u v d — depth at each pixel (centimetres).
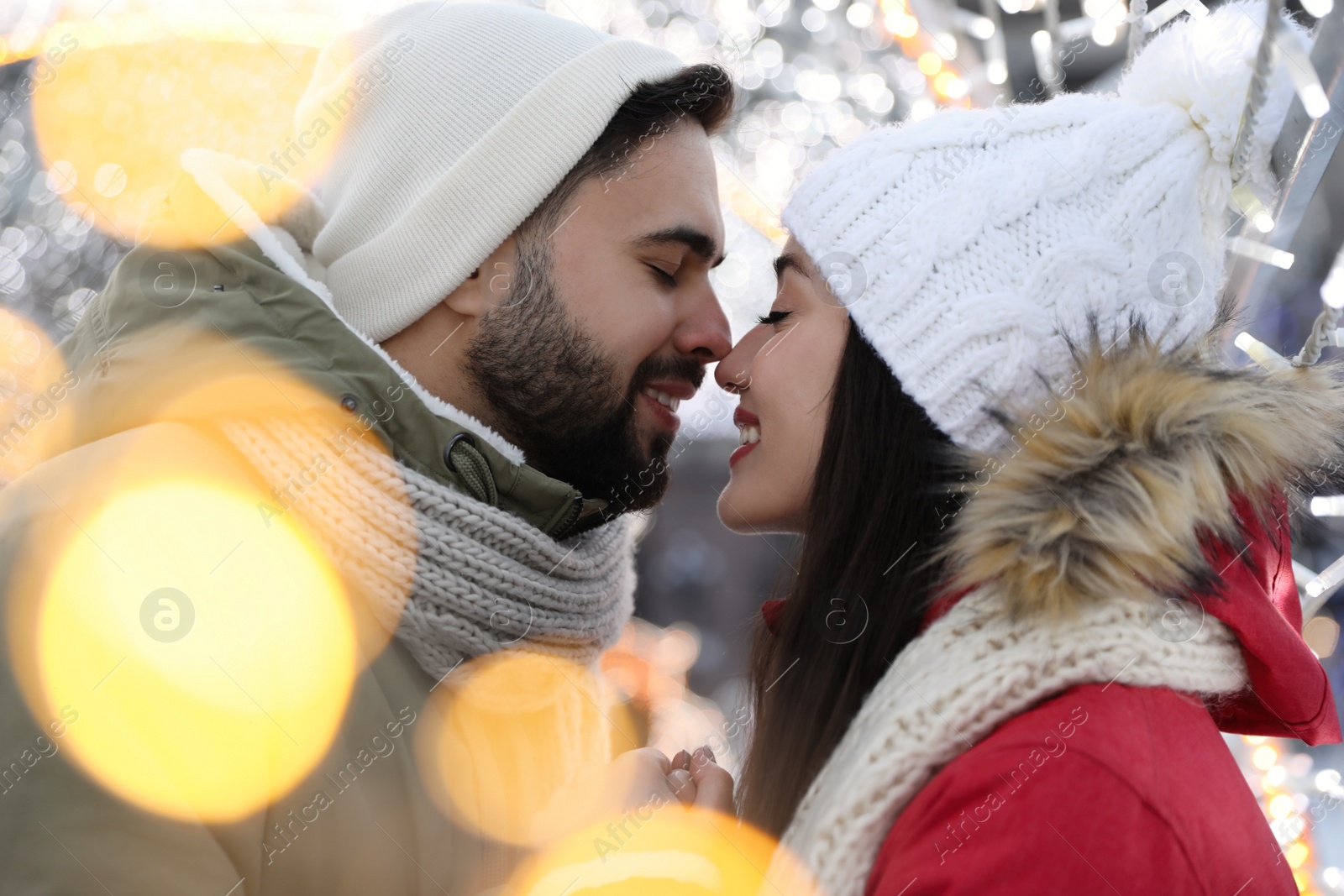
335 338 113
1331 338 112
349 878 98
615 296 133
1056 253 103
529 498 119
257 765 96
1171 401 89
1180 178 106
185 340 108
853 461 111
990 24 183
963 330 104
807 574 113
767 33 250
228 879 91
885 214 109
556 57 132
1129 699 84
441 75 132
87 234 226
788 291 119
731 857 109
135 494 99
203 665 95
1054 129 108
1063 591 86
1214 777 82
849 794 89
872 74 226
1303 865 150
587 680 142
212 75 205
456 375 132
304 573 106
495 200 128
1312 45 118
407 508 107
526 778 123
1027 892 76
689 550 353
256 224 119
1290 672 89
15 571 91
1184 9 136
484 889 113
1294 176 124
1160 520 85
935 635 95
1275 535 106
